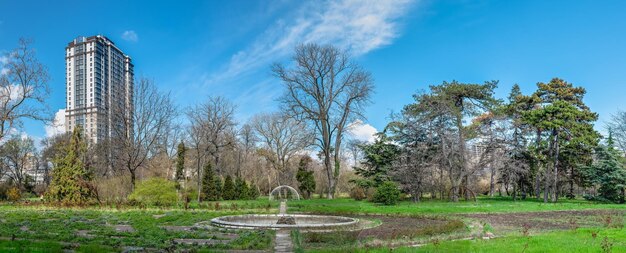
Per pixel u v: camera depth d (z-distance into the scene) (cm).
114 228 2014
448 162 4281
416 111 4553
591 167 4441
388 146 4819
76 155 3853
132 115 4350
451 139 4131
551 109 4472
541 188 5228
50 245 1375
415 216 2711
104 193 3803
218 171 5938
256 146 6762
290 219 2175
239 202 4275
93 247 1346
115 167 5162
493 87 4591
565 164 4928
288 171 6347
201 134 5269
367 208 3294
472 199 4609
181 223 2228
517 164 4472
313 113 4938
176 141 5825
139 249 1356
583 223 2266
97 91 6303
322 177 6378
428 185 4384
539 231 1894
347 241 1552
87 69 6288
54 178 3769
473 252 1209
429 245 1389
